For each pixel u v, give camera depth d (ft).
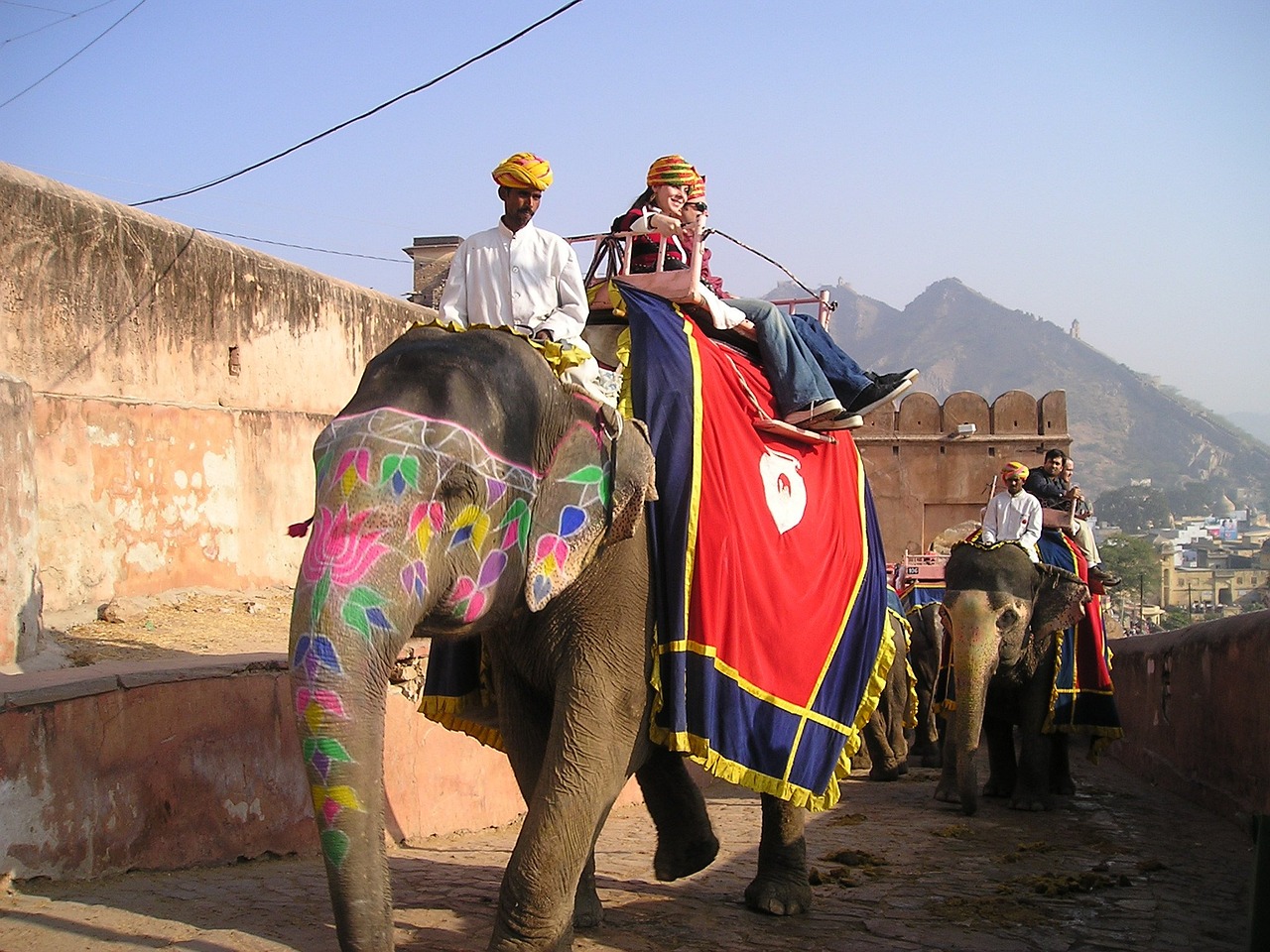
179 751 19.13
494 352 13.50
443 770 24.64
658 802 18.92
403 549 11.55
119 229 30.45
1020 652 31.68
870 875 22.85
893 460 77.30
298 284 37.76
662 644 15.42
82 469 28.35
